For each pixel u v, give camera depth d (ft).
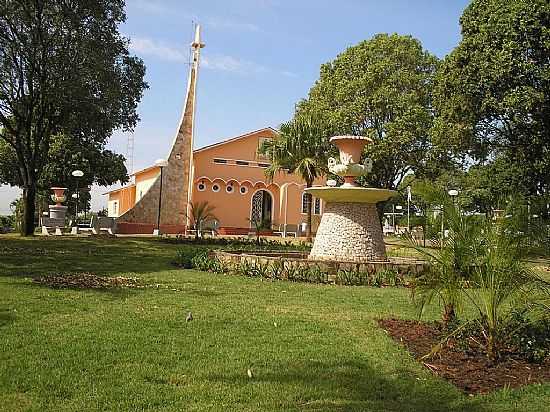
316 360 18.84
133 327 22.29
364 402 15.10
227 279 39.88
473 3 73.10
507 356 19.90
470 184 121.49
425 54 98.37
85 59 68.74
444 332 22.07
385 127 92.79
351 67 99.35
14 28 68.08
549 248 19.77
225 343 20.52
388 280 39.60
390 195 44.62
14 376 15.92
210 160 118.11
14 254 52.11
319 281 40.06
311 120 86.33
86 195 159.53
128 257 54.80
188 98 111.45
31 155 78.23
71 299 28.30
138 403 14.28
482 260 19.95
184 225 107.65
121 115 78.89
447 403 15.40
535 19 64.54
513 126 72.74
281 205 122.11
